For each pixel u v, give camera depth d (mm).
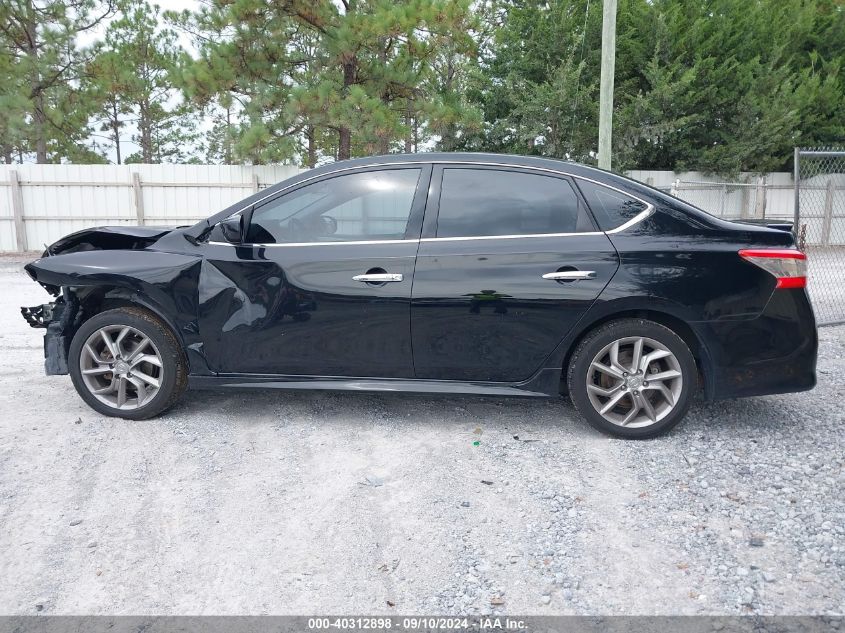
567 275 3877
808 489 3406
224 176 15852
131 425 4324
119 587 2660
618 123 18422
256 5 15219
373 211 4152
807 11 22000
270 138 15367
